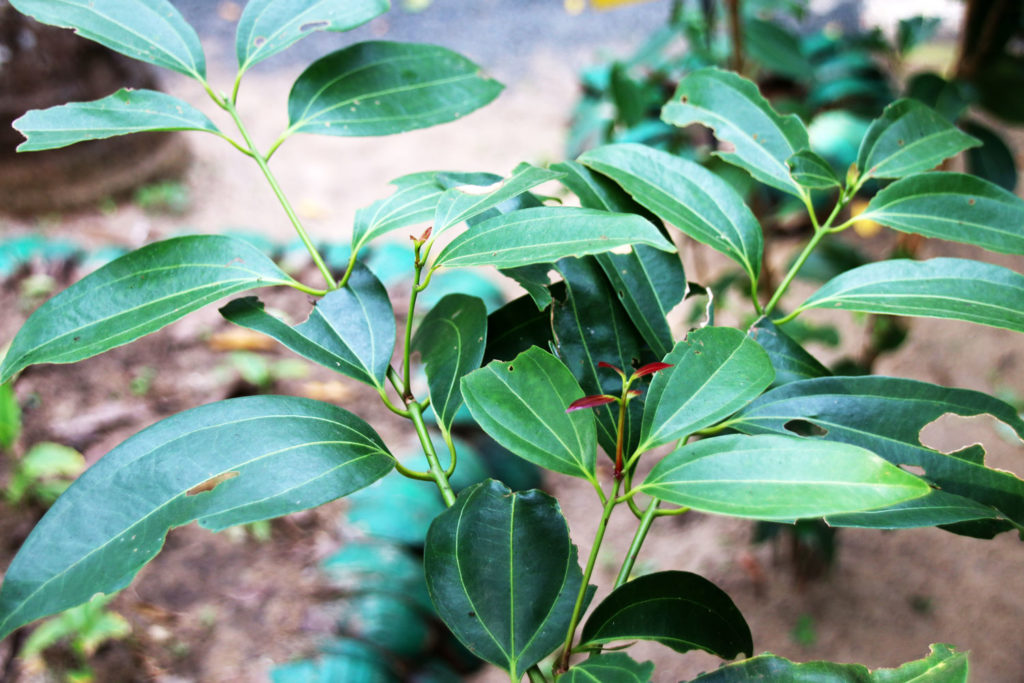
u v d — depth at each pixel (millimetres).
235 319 652
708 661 1586
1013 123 1263
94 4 704
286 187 2988
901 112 739
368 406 1967
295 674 1328
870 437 617
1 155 2721
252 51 723
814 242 723
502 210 674
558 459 565
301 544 1652
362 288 685
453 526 580
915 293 654
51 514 536
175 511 541
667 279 681
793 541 1648
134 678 1393
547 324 681
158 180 2986
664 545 1815
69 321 618
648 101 1611
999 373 2070
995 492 598
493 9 3971
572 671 550
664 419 572
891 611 1665
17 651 1396
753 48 1473
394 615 1434
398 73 748
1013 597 1678
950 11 2938
